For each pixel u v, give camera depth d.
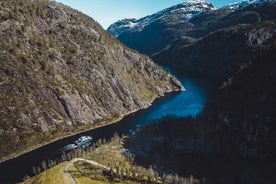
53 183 187.12
